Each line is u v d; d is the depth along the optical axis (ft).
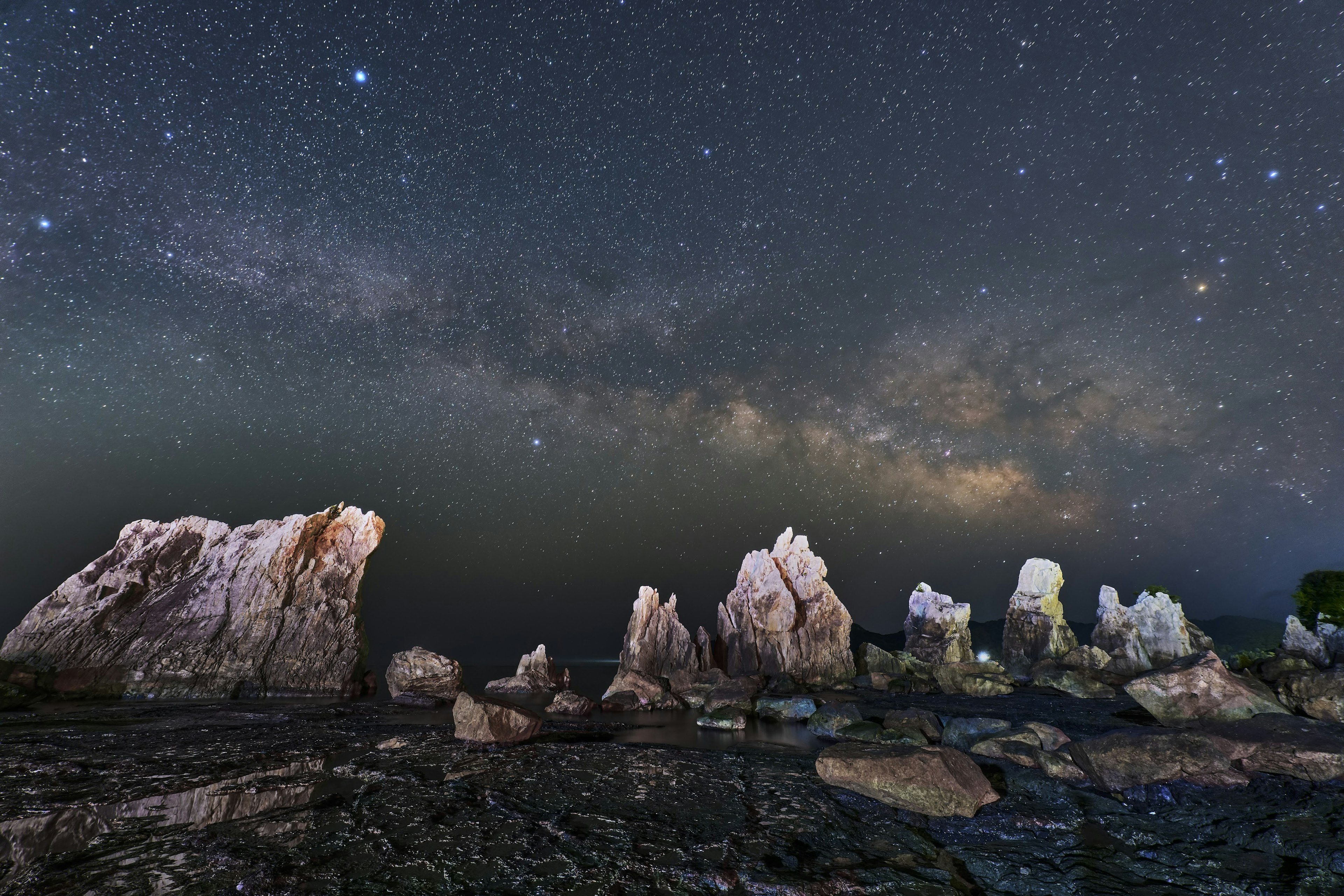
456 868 37.37
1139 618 183.21
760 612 170.19
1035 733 70.95
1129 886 37.96
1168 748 57.31
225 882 34.06
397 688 119.96
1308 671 82.23
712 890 35.42
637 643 163.22
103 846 39.17
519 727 79.30
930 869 39.83
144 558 133.59
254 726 85.05
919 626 204.03
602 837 43.62
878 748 58.75
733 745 81.30
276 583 133.69
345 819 45.65
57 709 98.63
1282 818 47.98
